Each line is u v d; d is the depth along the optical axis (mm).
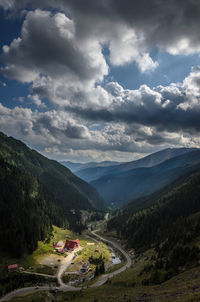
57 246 177500
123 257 169000
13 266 123312
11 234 151875
